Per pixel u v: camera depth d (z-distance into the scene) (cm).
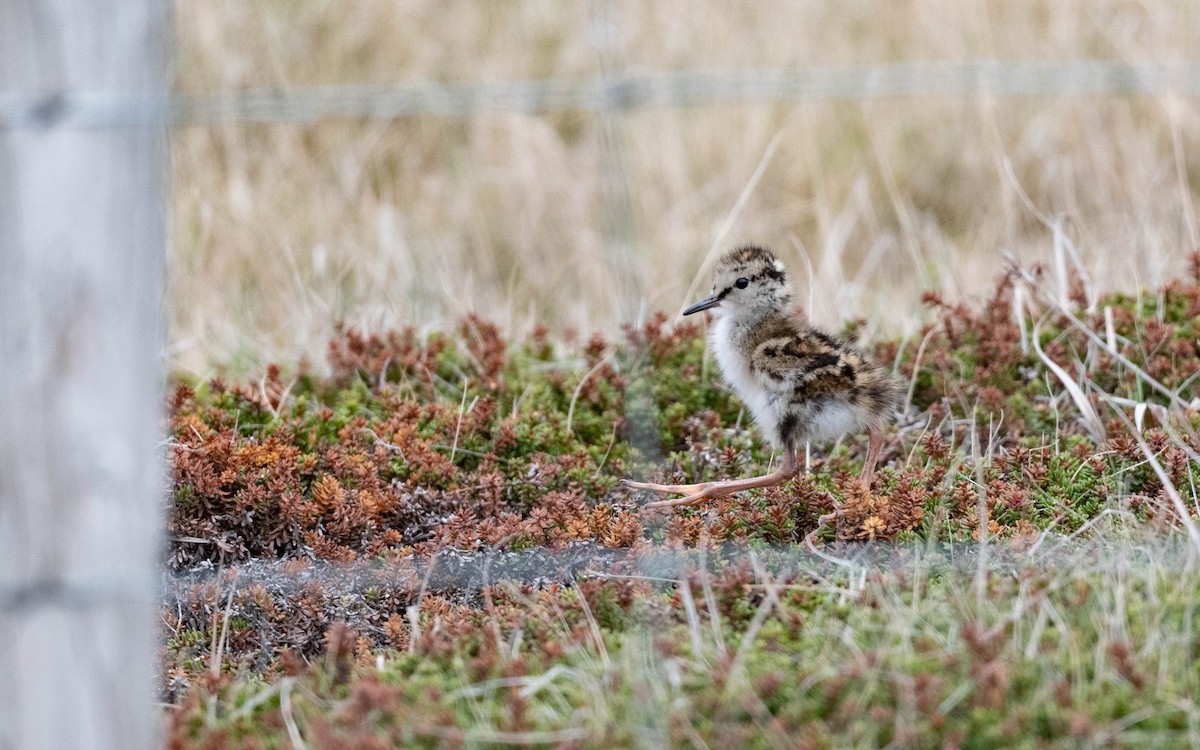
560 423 1137
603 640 804
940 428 1095
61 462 605
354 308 1433
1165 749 655
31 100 589
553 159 1884
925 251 1705
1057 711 670
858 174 1834
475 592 909
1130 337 1179
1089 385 1106
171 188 1422
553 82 1950
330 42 1952
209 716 753
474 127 1944
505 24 2030
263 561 947
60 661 613
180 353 1375
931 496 943
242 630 877
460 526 959
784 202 1848
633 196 1762
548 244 1819
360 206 1798
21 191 591
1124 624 735
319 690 780
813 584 841
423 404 1190
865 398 998
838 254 1559
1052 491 960
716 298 1085
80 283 600
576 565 914
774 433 1029
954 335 1199
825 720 692
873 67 1839
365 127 1917
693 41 1944
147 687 640
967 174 1831
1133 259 1398
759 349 1023
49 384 600
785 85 1427
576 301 1683
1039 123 1814
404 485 1014
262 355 1360
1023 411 1100
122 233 609
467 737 689
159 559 918
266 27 1927
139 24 609
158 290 638
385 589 900
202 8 1878
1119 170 1733
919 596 805
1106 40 1856
